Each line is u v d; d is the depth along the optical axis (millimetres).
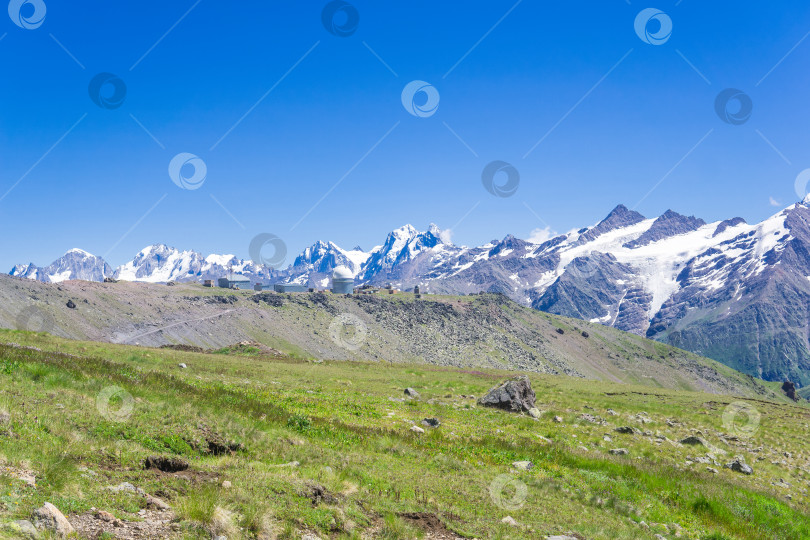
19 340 38500
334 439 19750
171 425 15266
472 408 36312
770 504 22859
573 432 33656
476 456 21656
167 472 12219
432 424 27469
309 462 15469
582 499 18422
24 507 8148
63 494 9211
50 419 13078
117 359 37688
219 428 16250
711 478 26703
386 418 27094
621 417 43750
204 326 192000
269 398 27922
